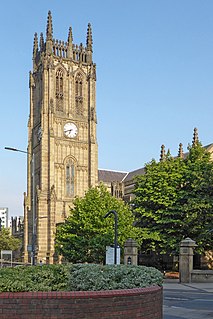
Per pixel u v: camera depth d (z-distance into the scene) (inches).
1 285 525.0
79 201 2866.6
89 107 4837.6
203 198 2220.7
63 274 587.2
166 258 2780.5
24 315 493.7
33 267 622.8
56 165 4579.2
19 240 5428.2
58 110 4697.3
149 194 2463.1
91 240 2502.5
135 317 553.6
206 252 2613.2
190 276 1831.9
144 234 2348.7
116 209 2706.7
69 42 4847.4
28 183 4931.1
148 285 631.8
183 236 2309.3
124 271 627.5
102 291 536.1
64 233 2760.8
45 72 4680.1
